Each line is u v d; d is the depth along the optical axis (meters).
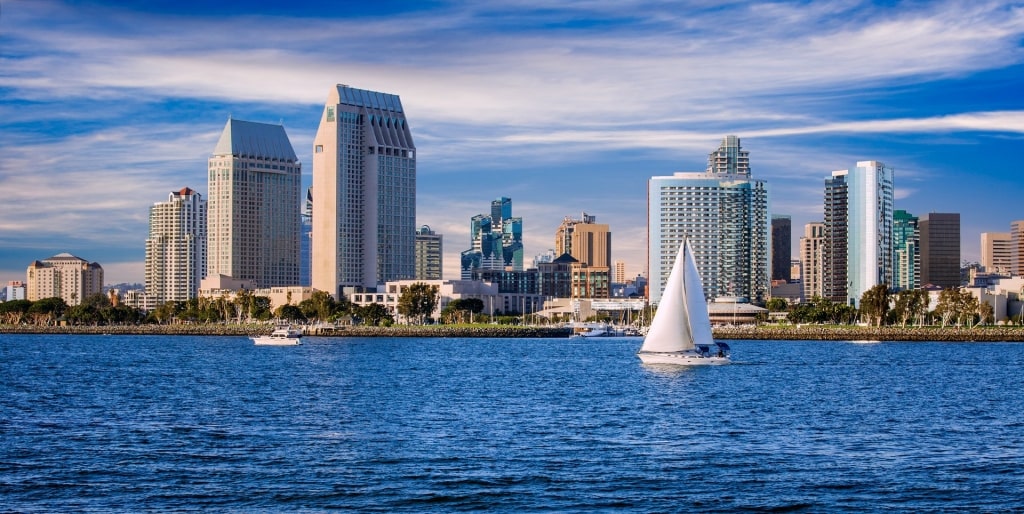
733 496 101.62
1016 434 138.25
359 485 105.62
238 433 137.62
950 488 104.69
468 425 145.50
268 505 98.25
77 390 199.38
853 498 100.88
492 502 99.44
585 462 116.94
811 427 144.25
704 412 160.50
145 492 102.81
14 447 126.50
